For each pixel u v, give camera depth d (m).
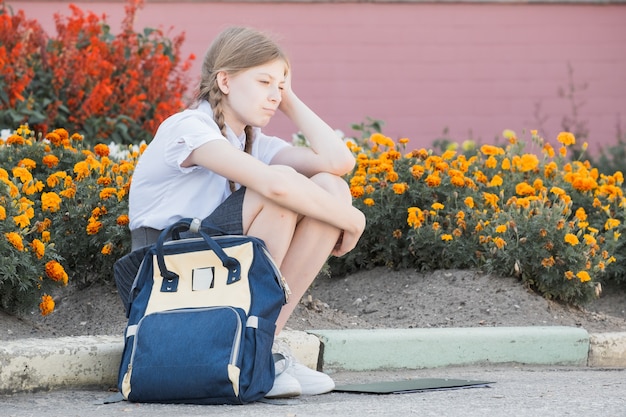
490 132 15.64
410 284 7.58
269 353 4.71
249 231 4.91
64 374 5.11
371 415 4.36
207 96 5.28
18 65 10.25
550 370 6.28
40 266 6.14
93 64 10.45
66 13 14.59
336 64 15.41
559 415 4.38
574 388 5.27
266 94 5.13
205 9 14.99
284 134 15.17
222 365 4.52
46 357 5.06
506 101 15.64
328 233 5.05
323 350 5.95
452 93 15.59
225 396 4.56
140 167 5.13
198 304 4.72
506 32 15.64
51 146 7.88
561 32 15.65
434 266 7.73
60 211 6.96
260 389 4.63
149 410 4.54
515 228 7.25
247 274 4.70
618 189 8.13
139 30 14.88
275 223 4.88
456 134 15.60
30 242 6.53
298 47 15.35
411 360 6.13
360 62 15.47
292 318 6.78
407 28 15.53
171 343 4.59
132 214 5.17
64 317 6.57
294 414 4.37
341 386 5.31
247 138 5.39
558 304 7.41
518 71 15.64
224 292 4.70
